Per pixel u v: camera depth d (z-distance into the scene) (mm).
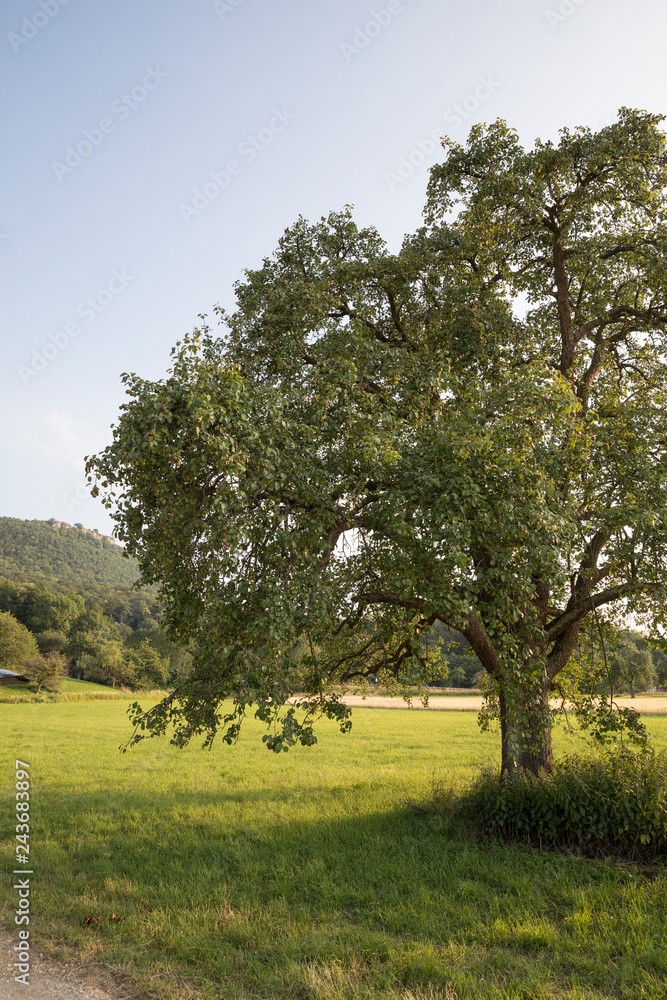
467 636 10859
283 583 7938
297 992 5512
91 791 15531
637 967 5758
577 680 13156
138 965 6012
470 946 6410
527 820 9570
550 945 6301
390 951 6164
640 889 7465
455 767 19141
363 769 19422
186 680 8242
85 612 105750
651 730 28359
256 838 10562
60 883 8445
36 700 53625
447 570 8414
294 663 7988
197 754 23328
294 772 18938
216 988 5555
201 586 8969
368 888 7977
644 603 10039
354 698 61188
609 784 9258
